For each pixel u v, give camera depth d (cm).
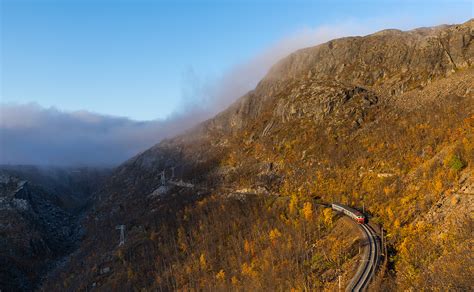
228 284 14812
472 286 8756
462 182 13088
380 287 10662
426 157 16950
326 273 12950
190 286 16150
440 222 12100
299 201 19238
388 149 19650
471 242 10106
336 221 16138
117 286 19350
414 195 14762
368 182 18262
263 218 18950
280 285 12975
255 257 15988
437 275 9688
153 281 18312
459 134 16712
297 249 14850
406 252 11512
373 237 13738
